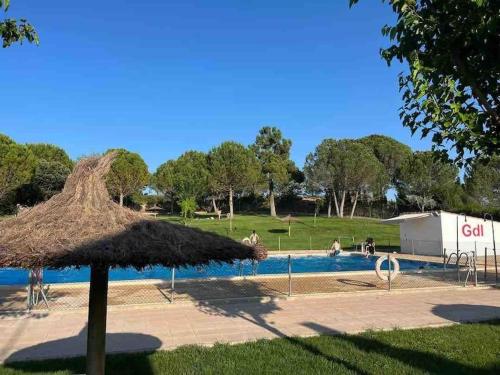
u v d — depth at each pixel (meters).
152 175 68.44
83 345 8.13
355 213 64.94
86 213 4.61
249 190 60.31
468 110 4.75
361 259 28.95
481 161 5.12
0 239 4.20
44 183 52.81
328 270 25.80
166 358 7.31
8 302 11.75
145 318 10.35
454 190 51.16
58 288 13.84
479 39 4.32
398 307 11.85
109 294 12.99
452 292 14.41
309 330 9.31
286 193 70.25
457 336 8.80
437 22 4.58
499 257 26.14
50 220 4.50
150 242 4.41
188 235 4.82
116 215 4.74
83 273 23.62
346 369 6.84
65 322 9.88
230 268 25.81
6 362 7.11
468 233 27.52
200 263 4.61
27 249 3.99
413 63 4.60
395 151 64.75
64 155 64.19
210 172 56.91
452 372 6.72
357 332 9.18
